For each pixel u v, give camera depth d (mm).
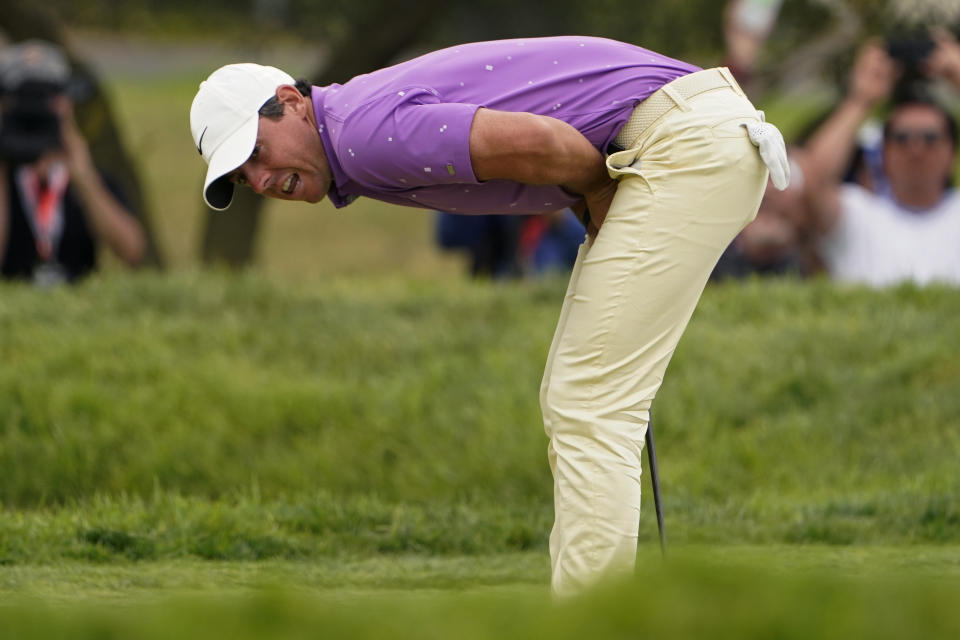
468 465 22984
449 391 25578
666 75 13875
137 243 34594
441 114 13078
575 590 13188
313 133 13680
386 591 15250
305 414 24688
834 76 44688
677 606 7883
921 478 21469
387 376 26641
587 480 13266
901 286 30438
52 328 28203
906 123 34188
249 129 13508
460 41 63406
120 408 24641
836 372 26000
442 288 32562
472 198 14156
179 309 30266
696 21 49438
